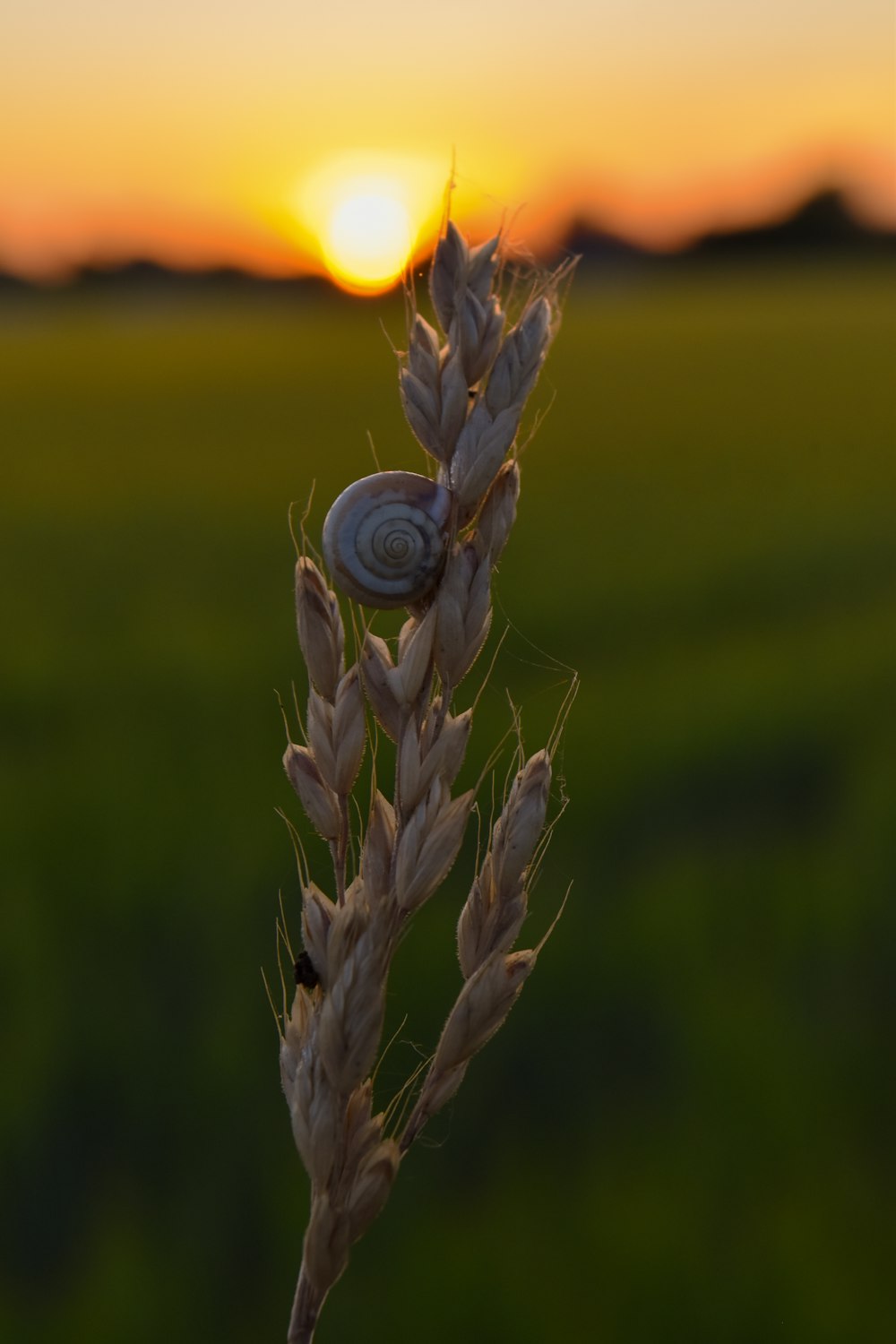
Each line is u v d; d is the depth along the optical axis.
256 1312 2.88
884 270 86.88
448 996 3.69
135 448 20.50
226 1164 3.25
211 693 6.74
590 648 7.89
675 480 15.11
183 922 4.16
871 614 8.38
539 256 0.97
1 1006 3.82
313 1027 0.95
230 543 11.59
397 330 18.28
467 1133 3.37
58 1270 3.03
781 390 26.34
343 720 0.96
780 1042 3.49
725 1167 3.14
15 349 53.12
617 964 3.88
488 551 0.95
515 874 1.00
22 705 6.72
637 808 5.11
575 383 29.55
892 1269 2.80
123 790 5.32
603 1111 3.39
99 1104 3.42
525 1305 2.81
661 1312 2.78
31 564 11.17
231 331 65.00
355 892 0.96
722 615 8.67
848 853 4.49
